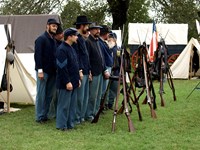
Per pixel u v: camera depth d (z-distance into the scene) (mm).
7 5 19578
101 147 5258
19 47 10391
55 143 5441
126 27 23484
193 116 7465
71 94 6219
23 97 8438
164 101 9352
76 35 6133
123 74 6551
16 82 8242
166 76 11289
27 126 6488
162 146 5340
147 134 6008
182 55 15484
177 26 18734
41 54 6535
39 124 6648
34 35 10461
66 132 6074
